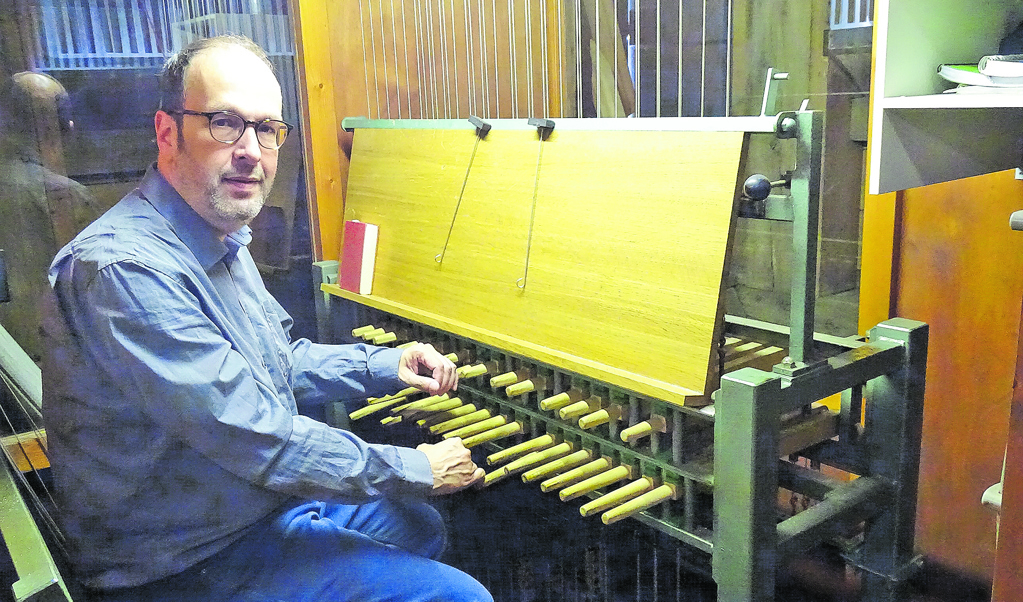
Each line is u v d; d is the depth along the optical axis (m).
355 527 1.21
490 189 1.33
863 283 1.33
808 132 0.91
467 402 1.42
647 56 1.60
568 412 1.10
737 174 0.97
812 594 1.21
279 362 1.15
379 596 1.01
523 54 1.87
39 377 0.95
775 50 1.47
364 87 1.66
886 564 1.19
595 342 1.12
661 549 1.35
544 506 1.41
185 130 0.97
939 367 1.27
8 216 0.90
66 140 0.92
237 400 0.92
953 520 1.30
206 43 0.98
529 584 1.27
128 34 0.96
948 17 0.96
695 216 1.01
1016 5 1.05
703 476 1.01
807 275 0.96
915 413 1.15
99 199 0.96
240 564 1.01
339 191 1.67
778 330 1.18
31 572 0.60
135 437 0.94
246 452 0.92
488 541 1.32
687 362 1.00
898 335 1.11
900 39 0.91
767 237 1.53
